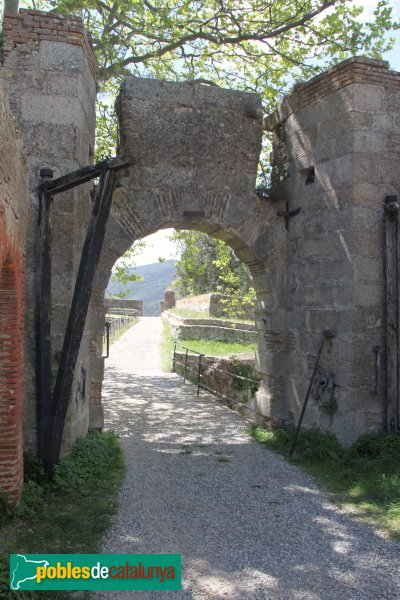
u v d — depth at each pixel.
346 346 7.29
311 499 5.79
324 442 7.34
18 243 4.88
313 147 8.05
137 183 7.89
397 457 6.51
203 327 19.45
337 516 5.32
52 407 5.86
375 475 6.20
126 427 8.97
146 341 24.03
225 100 8.27
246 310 21.62
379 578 4.11
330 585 4.00
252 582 4.03
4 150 3.94
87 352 7.39
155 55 11.32
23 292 5.36
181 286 33.06
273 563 4.33
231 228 8.32
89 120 7.21
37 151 6.28
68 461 6.06
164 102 8.02
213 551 4.53
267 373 8.78
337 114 7.59
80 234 6.85
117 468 6.62
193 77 12.28
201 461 7.15
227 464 7.03
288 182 8.69
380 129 7.44
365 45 10.88
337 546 4.65
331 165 7.68
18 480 4.93
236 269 20.47
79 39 6.47
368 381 7.24
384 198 7.41
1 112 3.80
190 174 8.09
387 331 7.22
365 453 6.93
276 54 11.72
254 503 5.66
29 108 6.30
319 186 7.93
